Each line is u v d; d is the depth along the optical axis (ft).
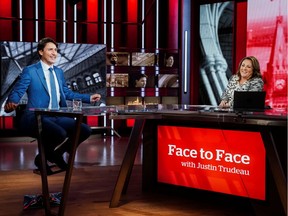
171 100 29.84
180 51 29.27
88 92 27.22
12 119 27.35
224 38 27.45
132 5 29.76
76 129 10.70
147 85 29.35
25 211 11.77
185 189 12.96
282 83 24.32
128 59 28.73
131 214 11.53
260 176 11.18
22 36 27.43
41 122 11.94
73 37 28.63
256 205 11.30
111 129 28.73
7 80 25.52
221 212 11.73
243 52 26.76
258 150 11.18
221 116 10.68
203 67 28.30
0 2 27.02
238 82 15.05
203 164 12.42
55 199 12.39
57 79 13.39
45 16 27.94
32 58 25.95
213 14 27.71
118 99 29.09
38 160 12.52
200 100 28.55
